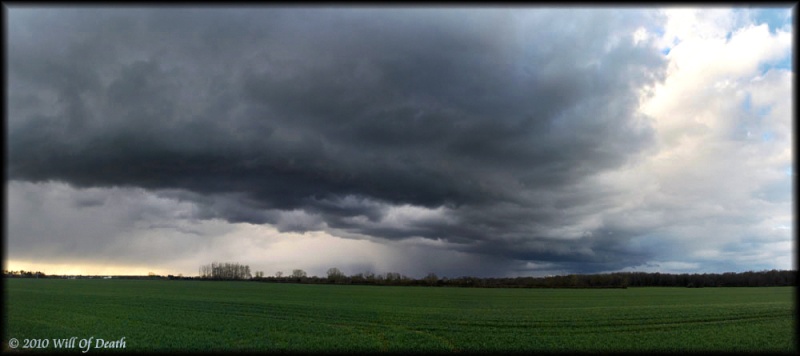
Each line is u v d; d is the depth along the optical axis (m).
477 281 144.12
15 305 57.41
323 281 154.75
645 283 145.50
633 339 38.19
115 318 46.81
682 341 37.66
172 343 34.81
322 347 34.25
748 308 62.09
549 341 37.09
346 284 143.38
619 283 139.50
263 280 159.50
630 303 72.69
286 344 35.03
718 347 35.62
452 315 52.81
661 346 35.75
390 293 97.38
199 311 53.44
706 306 65.94
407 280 149.62
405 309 59.41
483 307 64.06
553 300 79.69
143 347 33.31
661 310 59.47
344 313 53.47
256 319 47.16
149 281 128.75
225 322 44.91
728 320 49.28
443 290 113.12
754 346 36.09
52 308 54.56
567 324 45.84
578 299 82.88
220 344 34.72
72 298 66.50
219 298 72.25
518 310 59.53
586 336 39.28
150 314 50.16
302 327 42.38
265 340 36.38
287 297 78.38
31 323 42.97
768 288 125.50
